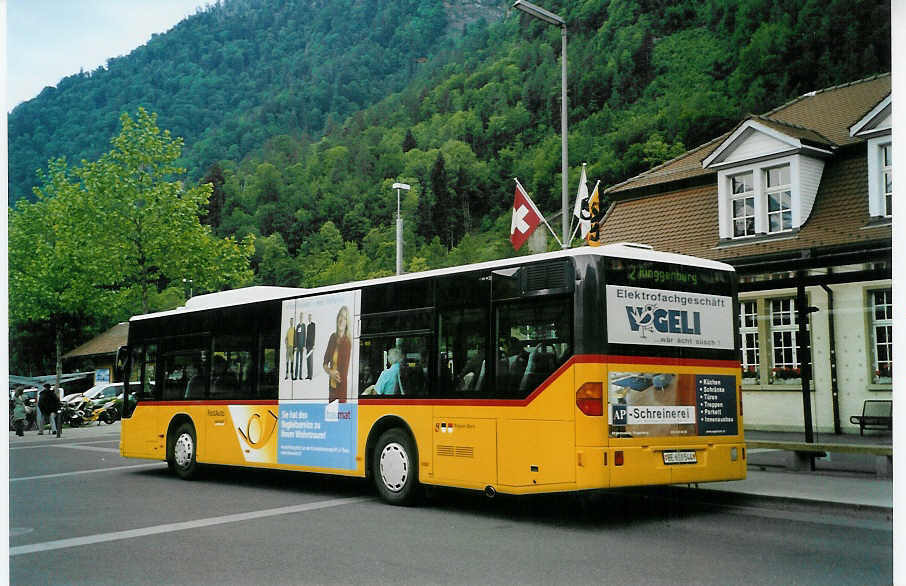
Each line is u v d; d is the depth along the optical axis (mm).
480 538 8711
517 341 9781
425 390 10852
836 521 9602
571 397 9086
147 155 32875
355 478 15234
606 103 143000
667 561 7469
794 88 83250
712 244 21188
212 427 14703
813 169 20031
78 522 10195
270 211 172250
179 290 42625
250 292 14680
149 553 8156
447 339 10664
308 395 12750
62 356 58781
